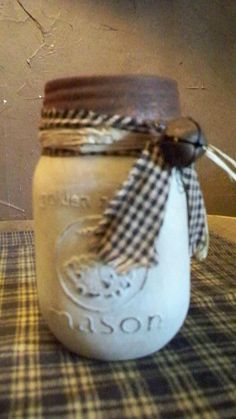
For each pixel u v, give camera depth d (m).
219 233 0.40
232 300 0.25
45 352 0.20
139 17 0.55
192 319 0.23
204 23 0.56
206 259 0.32
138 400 0.16
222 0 0.55
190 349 0.20
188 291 0.20
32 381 0.17
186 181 0.18
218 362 0.19
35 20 0.53
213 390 0.17
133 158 0.17
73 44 0.54
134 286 0.17
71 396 0.16
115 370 0.18
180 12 0.55
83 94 0.17
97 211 0.17
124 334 0.18
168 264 0.18
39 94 0.55
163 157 0.16
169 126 0.16
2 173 0.56
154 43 0.56
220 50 0.57
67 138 0.17
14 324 0.22
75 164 0.17
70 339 0.19
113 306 0.18
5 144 0.56
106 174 0.17
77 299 0.18
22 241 0.38
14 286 0.27
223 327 0.22
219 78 0.57
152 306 0.18
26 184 0.57
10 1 0.52
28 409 0.16
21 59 0.54
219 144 0.59
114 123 0.16
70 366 0.19
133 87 0.17
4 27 0.53
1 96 0.54
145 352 0.19
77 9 0.53
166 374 0.18
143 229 0.16
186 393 0.16
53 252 0.18
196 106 0.58
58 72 0.55
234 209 0.60
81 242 0.17
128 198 0.16
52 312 0.19
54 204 0.18
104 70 0.56
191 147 0.16
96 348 0.18
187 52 0.56
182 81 0.57
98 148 0.17
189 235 0.19
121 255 0.16
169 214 0.17
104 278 0.17
